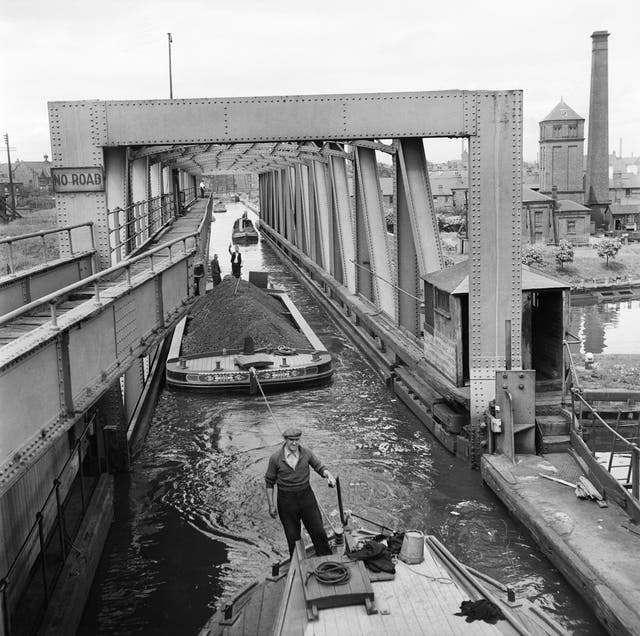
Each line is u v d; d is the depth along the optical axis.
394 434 17.50
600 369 20.73
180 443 17.20
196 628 9.85
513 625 6.38
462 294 15.48
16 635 8.52
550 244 77.00
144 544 12.29
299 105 14.81
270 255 62.41
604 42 87.81
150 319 12.55
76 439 12.83
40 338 7.47
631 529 10.94
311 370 21.61
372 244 24.22
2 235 47.25
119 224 14.97
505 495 12.80
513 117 14.80
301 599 6.97
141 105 14.45
